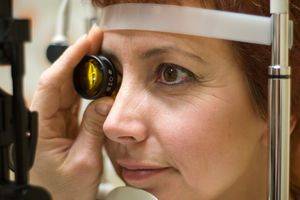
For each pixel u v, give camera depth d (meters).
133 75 0.48
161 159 0.48
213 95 0.47
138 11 0.47
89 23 0.63
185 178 0.48
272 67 0.43
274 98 0.43
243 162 0.49
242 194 0.51
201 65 0.47
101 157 0.52
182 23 0.47
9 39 0.35
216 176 0.48
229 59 0.48
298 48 0.49
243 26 0.47
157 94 0.48
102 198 0.59
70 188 0.52
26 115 0.36
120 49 0.48
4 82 0.42
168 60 0.48
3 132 0.36
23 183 0.36
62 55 0.53
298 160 0.51
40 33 0.74
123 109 0.48
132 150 0.48
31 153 0.37
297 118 0.51
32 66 0.73
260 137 0.50
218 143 0.48
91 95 0.50
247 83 0.48
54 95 0.52
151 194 0.48
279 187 0.43
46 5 0.75
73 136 0.54
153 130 0.48
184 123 0.47
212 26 0.47
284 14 0.43
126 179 0.49
